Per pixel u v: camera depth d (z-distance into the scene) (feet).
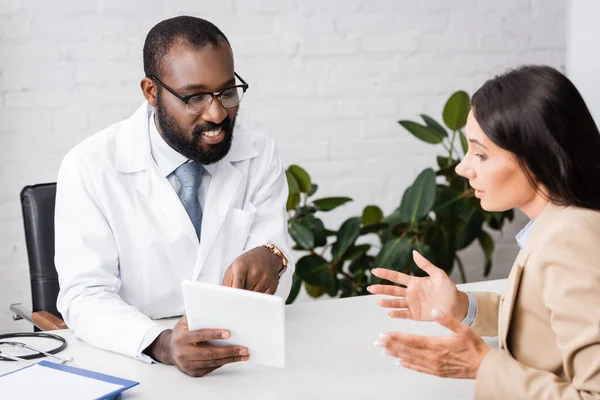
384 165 10.39
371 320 5.43
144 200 5.65
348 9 9.98
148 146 5.67
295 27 9.82
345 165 10.26
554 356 3.79
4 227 9.11
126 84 9.32
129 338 4.75
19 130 9.04
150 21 9.30
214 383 4.36
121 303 5.13
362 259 9.17
